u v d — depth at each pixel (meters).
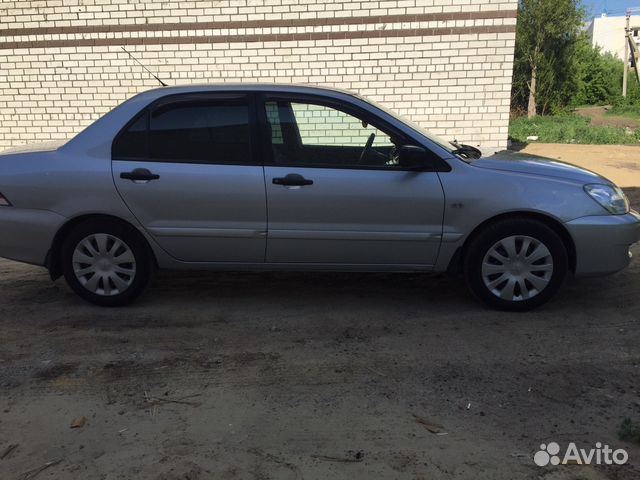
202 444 2.77
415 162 4.01
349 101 4.20
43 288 5.04
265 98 4.22
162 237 4.27
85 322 4.24
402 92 9.20
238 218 4.20
